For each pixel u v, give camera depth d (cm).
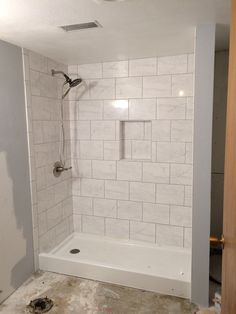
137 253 262
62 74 257
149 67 249
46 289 211
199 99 173
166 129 251
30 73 219
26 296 202
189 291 198
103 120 271
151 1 134
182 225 258
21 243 215
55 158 258
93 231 291
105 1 133
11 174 202
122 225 279
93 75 268
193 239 186
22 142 212
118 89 262
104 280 221
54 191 259
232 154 74
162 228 265
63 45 207
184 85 240
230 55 78
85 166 284
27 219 222
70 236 288
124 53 232
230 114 77
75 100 277
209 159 175
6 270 199
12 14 148
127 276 214
